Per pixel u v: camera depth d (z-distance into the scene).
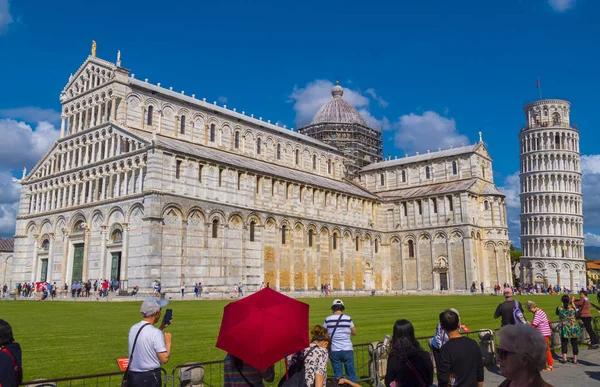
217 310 42.78
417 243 98.31
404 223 100.88
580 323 26.06
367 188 114.44
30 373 16.78
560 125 142.25
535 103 145.25
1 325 9.62
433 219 96.94
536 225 138.38
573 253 136.12
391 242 102.00
